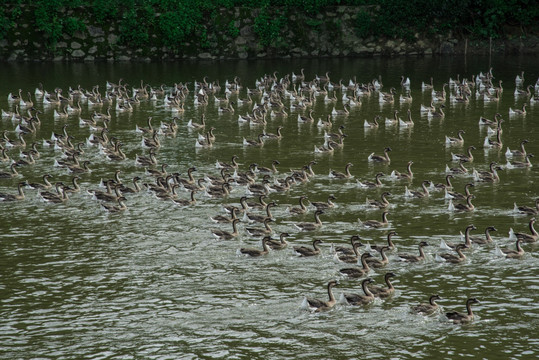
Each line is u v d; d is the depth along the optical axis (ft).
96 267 140.15
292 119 290.76
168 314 121.29
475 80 373.20
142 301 126.00
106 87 349.20
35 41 415.64
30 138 251.60
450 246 148.46
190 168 194.90
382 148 237.66
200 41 437.17
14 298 127.03
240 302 125.39
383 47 458.09
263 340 112.78
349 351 109.70
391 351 109.70
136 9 428.97
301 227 161.38
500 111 300.40
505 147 237.66
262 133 252.21
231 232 157.28
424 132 261.85
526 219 166.91
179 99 323.98
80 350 110.11
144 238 155.43
